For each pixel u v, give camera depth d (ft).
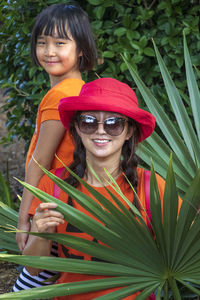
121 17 10.43
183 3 9.93
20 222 6.31
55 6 6.76
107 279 4.98
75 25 6.65
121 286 5.04
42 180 5.81
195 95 8.37
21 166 17.57
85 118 5.32
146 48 9.94
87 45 6.86
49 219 4.91
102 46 10.20
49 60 6.72
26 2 10.27
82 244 4.96
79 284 4.86
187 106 10.57
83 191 5.61
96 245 4.97
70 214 4.83
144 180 5.65
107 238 4.92
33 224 5.57
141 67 10.55
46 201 4.80
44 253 5.54
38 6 10.39
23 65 11.10
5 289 9.12
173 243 5.04
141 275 5.12
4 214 7.80
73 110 5.51
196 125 8.16
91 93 5.40
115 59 10.52
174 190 4.67
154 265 5.13
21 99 11.89
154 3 10.44
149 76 10.37
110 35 10.34
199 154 7.82
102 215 4.84
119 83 5.52
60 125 6.30
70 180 5.68
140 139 5.80
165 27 10.02
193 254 5.07
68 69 6.82
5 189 11.57
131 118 5.58
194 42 10.07
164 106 10.32
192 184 4.56
